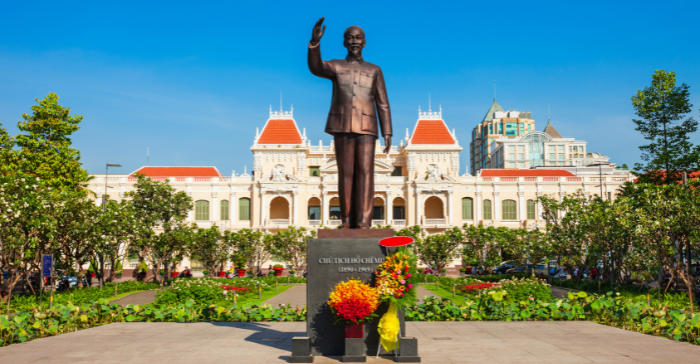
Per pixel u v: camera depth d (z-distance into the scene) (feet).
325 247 43.73
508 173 271.69
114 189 253.44
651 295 101.71
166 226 165.68
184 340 53.72
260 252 202.39
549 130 574.56
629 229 103.09
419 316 70.85
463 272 230.27
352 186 46.57
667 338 54.60
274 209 271.69
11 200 93.50
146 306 78.64
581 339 53.83
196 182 260.42
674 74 137.08
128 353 46.39
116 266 144.56
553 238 156.87
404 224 254.88
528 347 49.01
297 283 175.42
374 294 41.60
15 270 95.76
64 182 154.71
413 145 265.95
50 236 100.42
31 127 156.97
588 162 445.37
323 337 43.19
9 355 45.55
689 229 97.40
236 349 48.32
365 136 45.96
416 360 41.65
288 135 268.00
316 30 44.06
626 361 42.50
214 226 184.03
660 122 139.64
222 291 91.97
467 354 45.55
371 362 41.57
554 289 140.67
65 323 63.82
